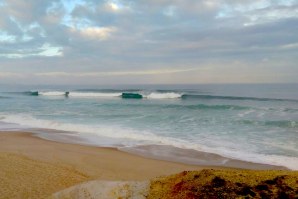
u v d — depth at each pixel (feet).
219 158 42.47
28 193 27.94
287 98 142.31
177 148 48.11
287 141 51.98
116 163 40.29
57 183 31.14
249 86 286.05
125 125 69.26
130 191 16.28
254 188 14.07
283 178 14.66
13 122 76.43
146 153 45.52
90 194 17.06
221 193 13.97
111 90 207.62
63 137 57.52
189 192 14.55
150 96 162.81
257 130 62.08
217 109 100.89
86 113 92.89
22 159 40.57
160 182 16.38
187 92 179.63
